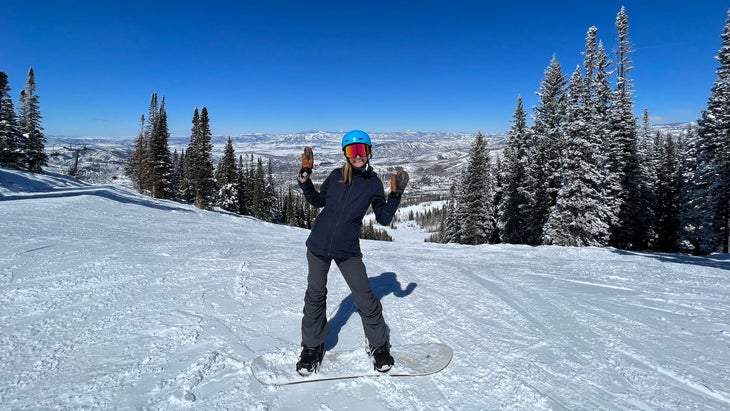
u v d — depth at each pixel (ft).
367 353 9.05
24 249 18.76
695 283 16.67
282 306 12.41
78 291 13.11
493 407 7.11
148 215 45.62
